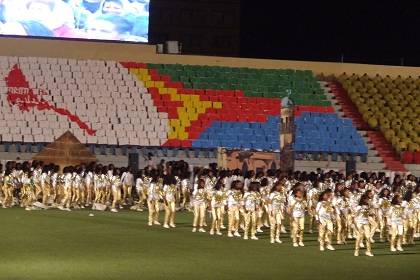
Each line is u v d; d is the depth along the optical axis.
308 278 17.62
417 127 48.47
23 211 30.97
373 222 22.61
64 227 25.86
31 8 46.38
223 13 86.88
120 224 27.39
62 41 47.53
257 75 50.28
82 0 47.12
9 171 32.72
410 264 20.53
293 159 37.41
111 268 18.11
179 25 85.81
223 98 47.41
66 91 44.84
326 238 23.69
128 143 43.34
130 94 45.94
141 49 49.41
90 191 34.00
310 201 26.97
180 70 48.91
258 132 45.59
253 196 24.72
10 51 46.50
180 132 44.50
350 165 41.00
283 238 25.34
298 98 49.09
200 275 17.50
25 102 43.59
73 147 37.50
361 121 48.50
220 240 24.00
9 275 16.86
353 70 53.16
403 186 32.16
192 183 35.97
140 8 48.28
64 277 16.81
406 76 54.12
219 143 44.28
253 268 18.77
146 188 33.34
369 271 19.02
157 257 20.00
